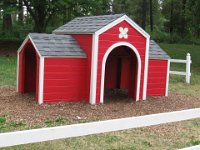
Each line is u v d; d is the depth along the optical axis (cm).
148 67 1254
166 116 536
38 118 911
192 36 4209
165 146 761
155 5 6109
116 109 1056
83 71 1124
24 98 1133
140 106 1116
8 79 1496
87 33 1116
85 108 1042
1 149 691
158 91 1292
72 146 733
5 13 2689
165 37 4019
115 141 775
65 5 2697
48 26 3697
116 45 1139
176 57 2958
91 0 2822
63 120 905
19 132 414
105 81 1362
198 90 1488
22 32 3234
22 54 1195
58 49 1096
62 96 1096
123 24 1145
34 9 2842
